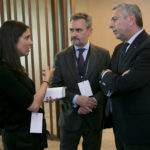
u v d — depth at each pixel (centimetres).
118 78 157
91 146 217
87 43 212
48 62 339
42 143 174
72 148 213
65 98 202
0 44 154
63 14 337
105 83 169
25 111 160
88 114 208
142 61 151
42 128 173
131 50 163
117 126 176
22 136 159
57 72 212
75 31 202
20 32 157
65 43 339
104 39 544
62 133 216
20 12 484
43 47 525
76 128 207
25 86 159
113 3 524
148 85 158
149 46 152
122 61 171
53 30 343
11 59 153
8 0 305
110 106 192
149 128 158
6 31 154
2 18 306
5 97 151
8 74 145
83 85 202
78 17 202
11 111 155
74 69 206
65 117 213
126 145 171
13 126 157
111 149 318
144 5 513
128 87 153
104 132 385
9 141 161
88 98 198
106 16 532
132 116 162
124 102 165
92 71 207
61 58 212
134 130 162
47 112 490
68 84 207
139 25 164
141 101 158
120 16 163
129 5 162
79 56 210
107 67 211
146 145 164
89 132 213
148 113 158
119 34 168
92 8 537
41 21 503
